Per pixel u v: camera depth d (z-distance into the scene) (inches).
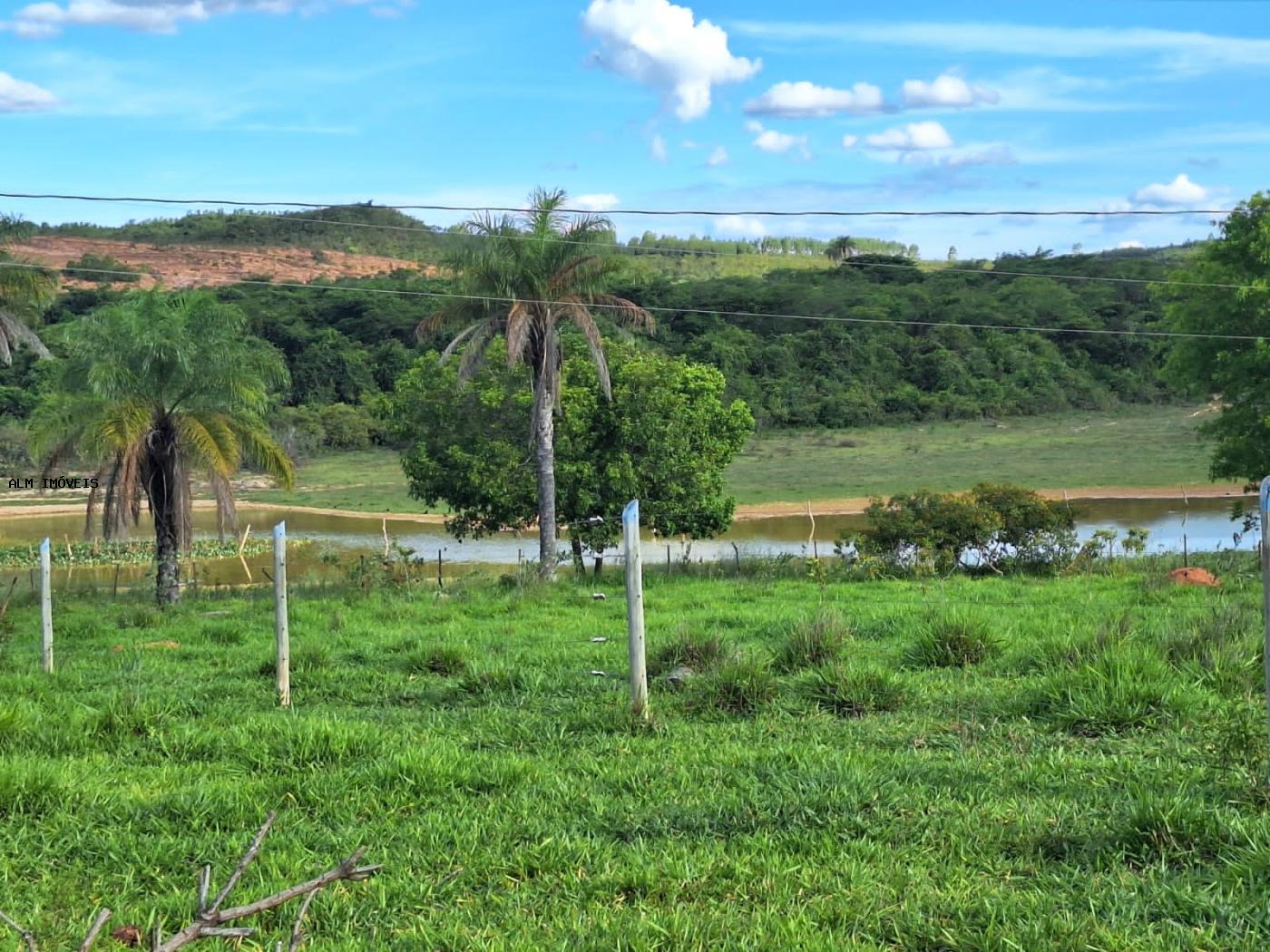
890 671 400.8
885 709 364.5
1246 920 187.2
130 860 234.2
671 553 1508.4
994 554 975.6
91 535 929.5
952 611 497.7
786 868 219.5
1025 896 201.8
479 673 422.9
